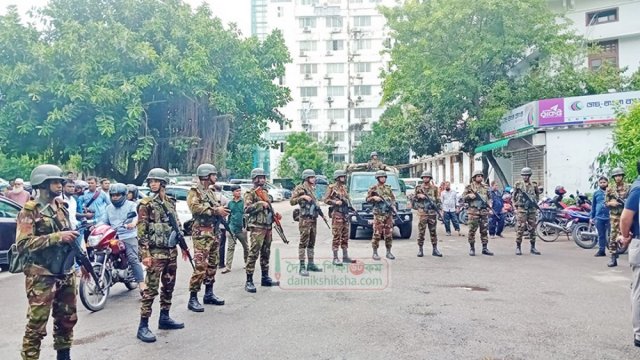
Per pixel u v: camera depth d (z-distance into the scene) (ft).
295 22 224.12
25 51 66.49
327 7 223.10
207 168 22.97
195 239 22.75
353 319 20.61
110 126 67.72
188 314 22.04
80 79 66.18
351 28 222.07
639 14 88.28
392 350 16.79
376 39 221.46
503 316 20.84
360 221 48.11
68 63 68.33
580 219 41.88
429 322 20.03
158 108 82.28
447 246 43.91
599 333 18.48
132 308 23.71
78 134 71.51
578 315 20.92
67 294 15.60
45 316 14.80
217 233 23.67
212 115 84.12
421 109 75.56
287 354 16.56
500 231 50.55
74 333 19.58
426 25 68.33
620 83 76.48
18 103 65.57
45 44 70.95
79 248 15.92
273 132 223.71
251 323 20.36
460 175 112.88
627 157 39.78
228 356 16.51
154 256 19.03
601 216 36.91
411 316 20.95
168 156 85.20
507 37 67.15
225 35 81.71
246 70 84.74
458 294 24.97
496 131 69.67
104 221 25.96
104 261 23.82
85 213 31.27
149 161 83.46
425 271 31.35
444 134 78.69
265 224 26.81
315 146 181.68
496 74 72.49
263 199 26.81
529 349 16.78
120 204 25.93
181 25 78.48
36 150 72.43
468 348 16.92
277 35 93.56
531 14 68.28
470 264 33.91
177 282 29.53
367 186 53.21
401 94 74.54
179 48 77.87
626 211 17.78
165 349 17.46
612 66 82.48
